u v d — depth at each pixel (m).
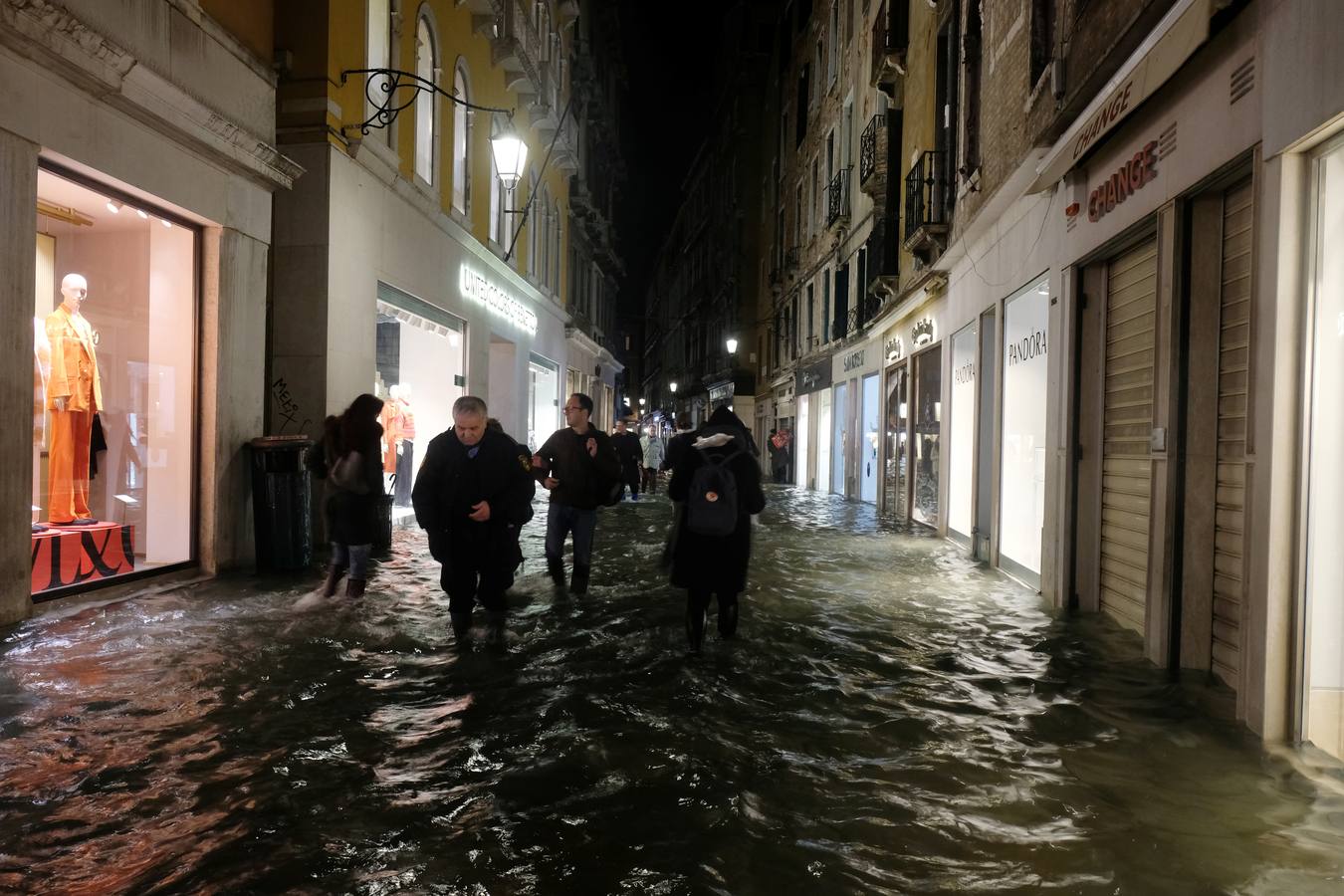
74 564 6.81
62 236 6.86
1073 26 7.31
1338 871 2.86
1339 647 3.88
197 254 8.22
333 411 10.41
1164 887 2.76
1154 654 5.56
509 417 20.42
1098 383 7.29
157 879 2.75
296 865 2.85
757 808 3.33
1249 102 4.48
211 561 8.27
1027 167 8.23
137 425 7.62
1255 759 3.89
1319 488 3.95
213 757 3.74
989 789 3.54
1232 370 5.11
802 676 5.20
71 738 3.92
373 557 9.85
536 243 22.94
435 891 2.72
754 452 5.83
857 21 20.44
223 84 8.15
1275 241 4.09
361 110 11.09
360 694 4.64
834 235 22.62
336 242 10.45
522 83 18.77
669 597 7.56
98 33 6.27
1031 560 8.51
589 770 3.67
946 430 13.01
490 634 5.99
